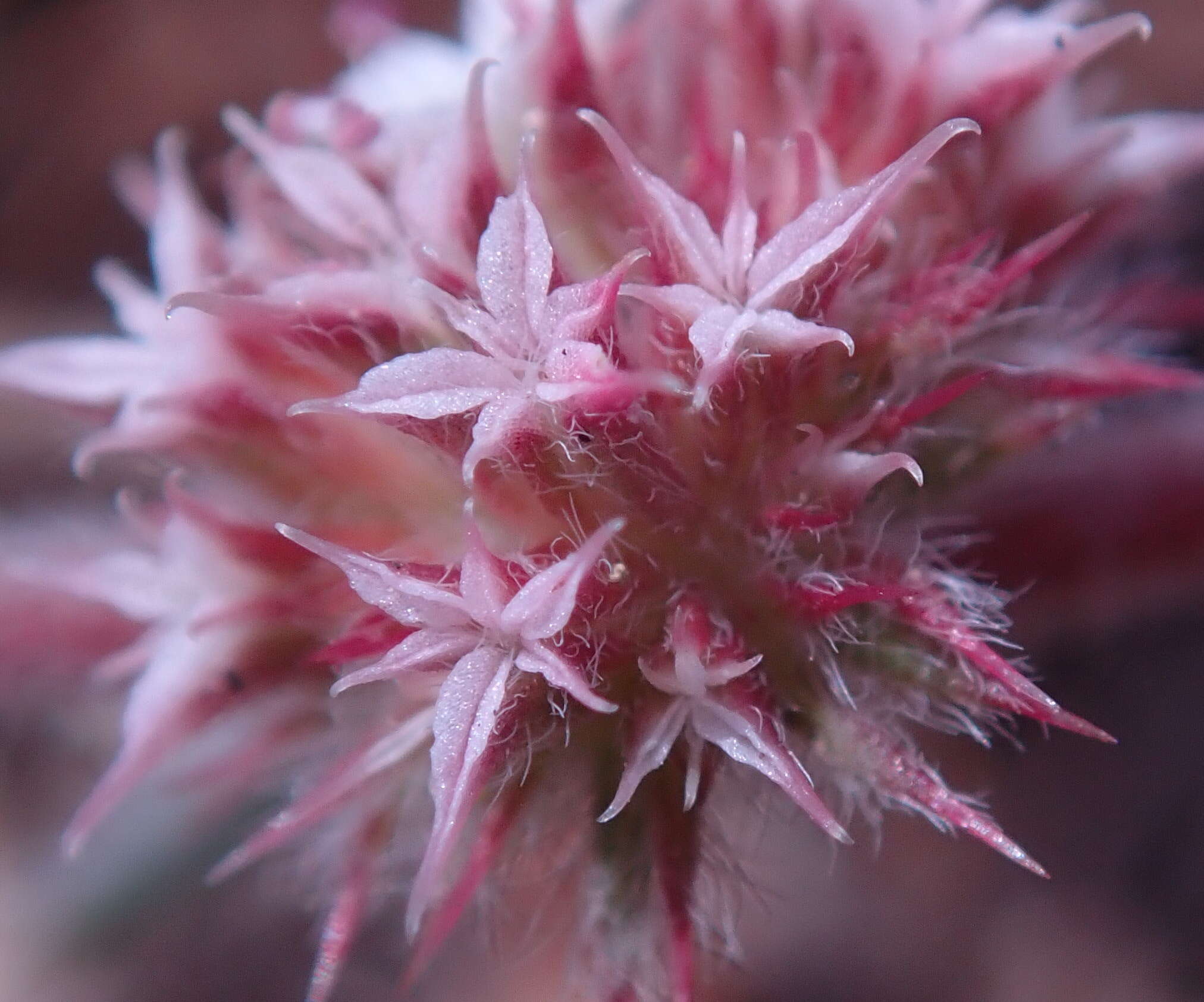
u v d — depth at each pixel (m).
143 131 0.07
